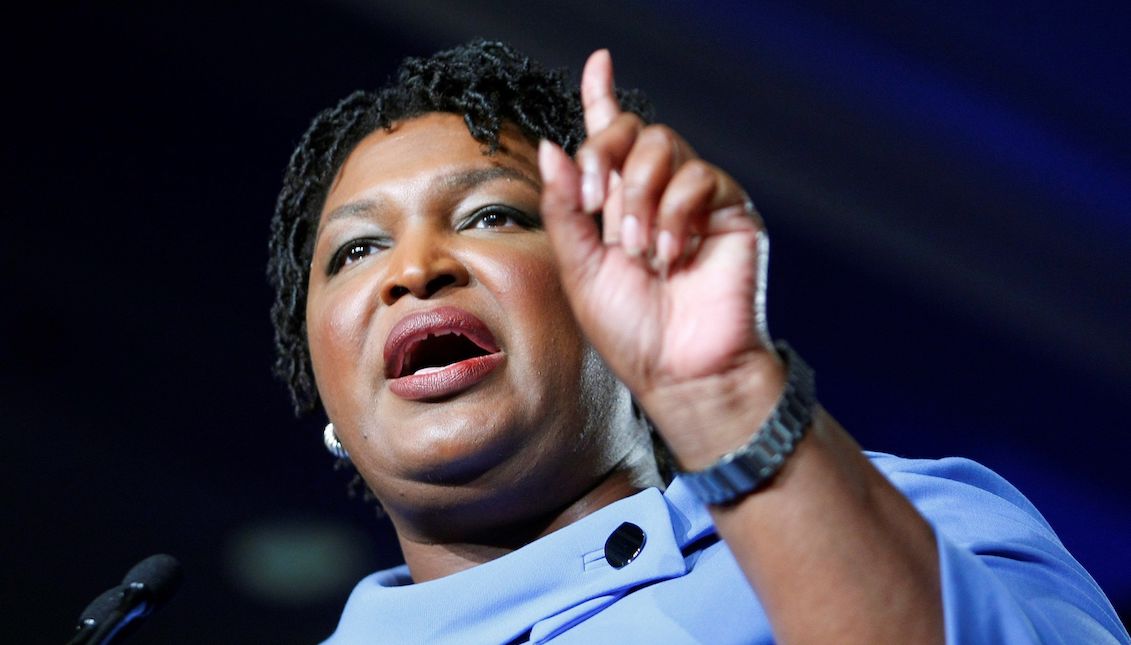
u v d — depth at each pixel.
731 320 1.75
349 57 5.99
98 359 6.13
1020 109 5.87
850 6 5.81
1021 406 6.08
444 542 2.72
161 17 5.91
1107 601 2.33
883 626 1.69
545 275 2.63
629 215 1.73
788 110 5.89
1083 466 6.11
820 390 6.09
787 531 1.71
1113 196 5.90
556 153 1.79
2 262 6.04
